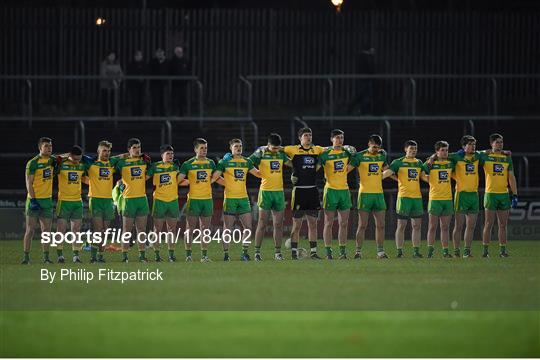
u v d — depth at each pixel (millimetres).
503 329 51375
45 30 126938
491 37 130250
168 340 48750
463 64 130375
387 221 107188
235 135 119000
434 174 83562
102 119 114312
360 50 128125
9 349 46812
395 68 130250
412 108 124750
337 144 82250
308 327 51688
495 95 121688
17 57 126562
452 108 132875
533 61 130375
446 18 130125
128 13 128500
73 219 81375
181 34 128625
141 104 121625
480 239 106875
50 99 127688
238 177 81938
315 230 83062
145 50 128375
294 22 130250
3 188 114125
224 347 47281
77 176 81250
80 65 127688
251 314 54969
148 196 104188
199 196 81812
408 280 66938
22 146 116375
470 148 83812
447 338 49312
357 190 106188
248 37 130125
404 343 48281
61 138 117625
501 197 84688
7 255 88188
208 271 72938
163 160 81812
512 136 121688
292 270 73188
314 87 129250
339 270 72938
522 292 61812
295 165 82000
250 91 120125
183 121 120375
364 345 47781
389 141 113500
